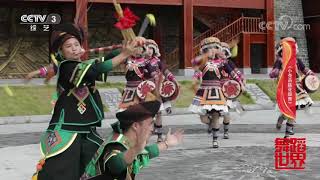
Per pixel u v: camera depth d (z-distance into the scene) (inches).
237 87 518.9
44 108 812.6
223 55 500.4
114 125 175.8
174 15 1423.5
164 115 810.2
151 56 497.0
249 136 556.7
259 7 1370.6
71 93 214.7
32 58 1290.6
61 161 204.1
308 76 528.4
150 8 1391.5
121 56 198.4
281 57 525.7
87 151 211.6
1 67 1262.3
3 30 1262.3
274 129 614.2
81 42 217.5
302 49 1508.4
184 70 1257.4
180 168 385.7
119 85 934.4
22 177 360.2
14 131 640.4
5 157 441.4
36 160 426.6
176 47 1433.3
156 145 185.2
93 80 211.3
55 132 210.1
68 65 209.6
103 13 1360.7
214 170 377.1
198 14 1433.3
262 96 956.6
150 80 487.5
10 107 793.6
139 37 191.8
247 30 1368.1
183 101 885.2
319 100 952.9
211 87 483.5
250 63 1392.7
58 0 1152.8
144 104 169.5
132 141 169.3
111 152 168.4
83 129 212.4
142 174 365.1
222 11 1459.2
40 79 1038.4
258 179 347.6
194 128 636.1
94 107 217.2
